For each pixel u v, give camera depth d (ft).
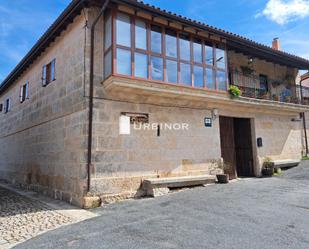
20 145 40.04
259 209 17.51
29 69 39.29
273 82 41.57
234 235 12.94
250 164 36.37
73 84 25.11
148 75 23.56
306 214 16.08
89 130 22.04
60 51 29.07
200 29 26.94
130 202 21.68
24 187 36.14
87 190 21.27
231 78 35.12
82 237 13.61
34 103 35.78
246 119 37.50
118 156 23.20
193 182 26.73
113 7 22.50
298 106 40.01
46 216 18.70
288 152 40.45
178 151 27.35
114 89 22.75
